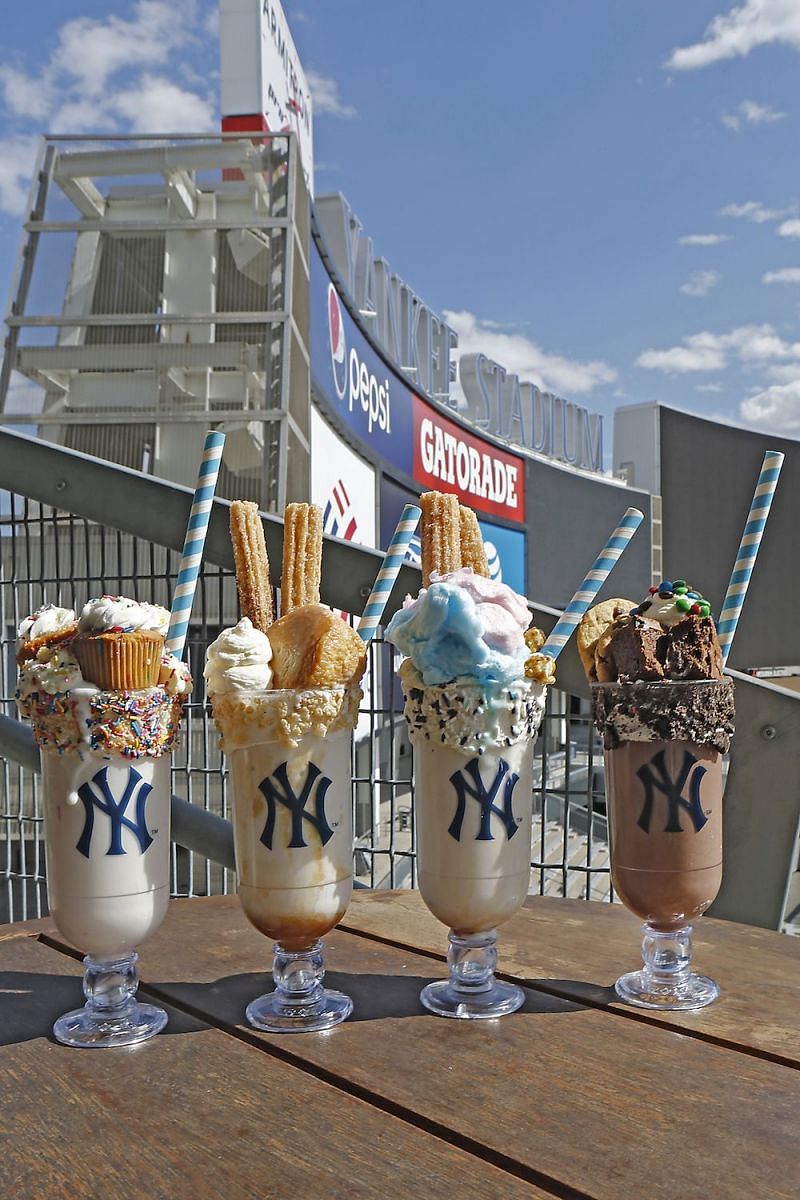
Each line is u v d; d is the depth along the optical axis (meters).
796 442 19.14
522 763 1.15
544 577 16.53
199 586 2.37
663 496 20.47
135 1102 0.94
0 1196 0.78
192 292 6.24
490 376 16.36
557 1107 0.90
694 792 1.14
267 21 9.05
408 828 2.25
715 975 1.25
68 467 2.22
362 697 1.16
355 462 8.69
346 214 10.09
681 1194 0.76
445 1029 1.09
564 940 1.41
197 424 5.91
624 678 1.15
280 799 1.10
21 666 1.11
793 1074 0.96
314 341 7.09
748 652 19.17
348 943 1.43
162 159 6.59
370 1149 0.84
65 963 1.38
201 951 1.39
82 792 1.06
